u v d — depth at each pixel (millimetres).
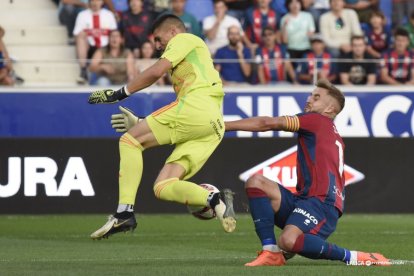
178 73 24297
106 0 52062
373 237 35312
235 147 46219
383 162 46781
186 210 46406
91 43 51656
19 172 45344
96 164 45625
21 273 21672
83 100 47844
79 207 45562
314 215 22562
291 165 46469
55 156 45469
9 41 53781
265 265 23016
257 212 23109
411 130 48375
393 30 53438
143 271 21938
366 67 49969
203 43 24656
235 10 53000
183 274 21141
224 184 46188
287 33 52438
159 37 24859
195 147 24188
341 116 48281
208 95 24156
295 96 48094
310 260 25438
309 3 52938
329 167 22969
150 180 45875
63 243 32969
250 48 52031
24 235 36375
